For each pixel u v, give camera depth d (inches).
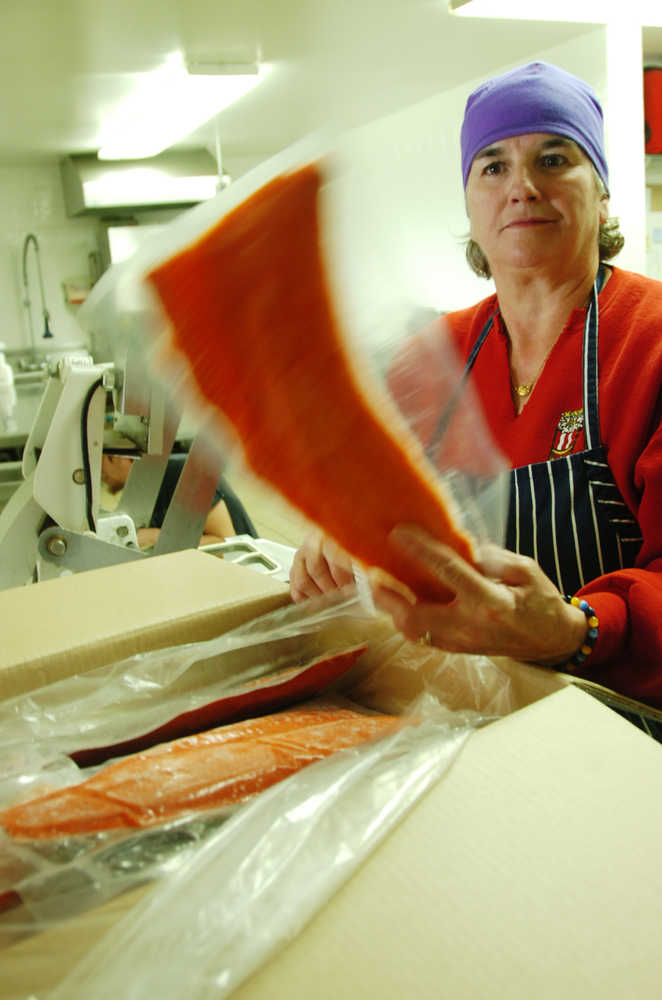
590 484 34.9
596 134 37.2
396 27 89.2
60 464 56.3
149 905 14.1
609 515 34.8
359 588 26.2
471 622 20.6
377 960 12.9
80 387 55.0
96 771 21.8
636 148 101.7
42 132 124.0
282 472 15.8
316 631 29.0
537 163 35.9
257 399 14.4
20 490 60.7
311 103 120.0
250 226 12.9
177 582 32.1
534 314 37.7
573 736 18.3
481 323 41.0
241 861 14.9
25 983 13.4
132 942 13.3
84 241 161.9
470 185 39.1
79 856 16.7
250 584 31.4
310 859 14.9
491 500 19.3
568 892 14.1
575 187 35.7
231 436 15.3
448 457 17.7
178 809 18.0
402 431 16.0
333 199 13.3
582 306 37.3
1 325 159.5
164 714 24.9
